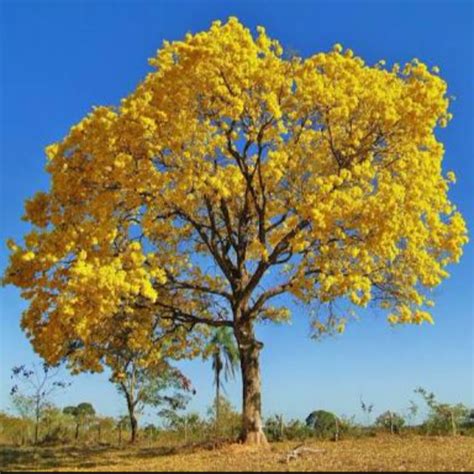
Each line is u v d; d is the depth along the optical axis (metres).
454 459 18.80
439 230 21.61
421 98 21.72
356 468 16.86
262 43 22.03
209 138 22.91
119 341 24.83
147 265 23.00
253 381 23.80
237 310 24.30
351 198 20.23
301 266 21.98
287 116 22.88
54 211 22.19
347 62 22.12
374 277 22.17
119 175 21.44
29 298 20.67
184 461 20.16
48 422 34.00
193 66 21.11
